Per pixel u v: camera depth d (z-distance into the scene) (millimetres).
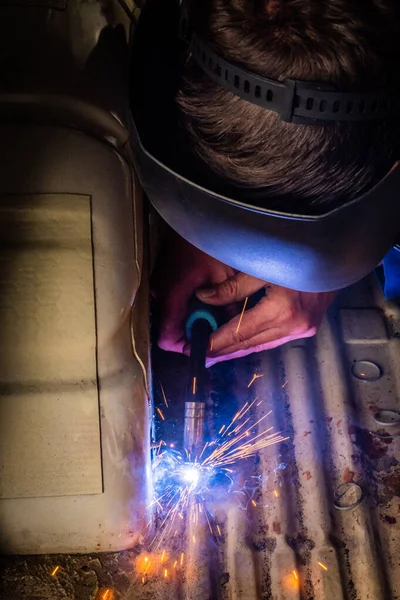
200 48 1052
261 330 1578
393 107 1030
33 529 1351
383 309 1840
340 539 1472
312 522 1490
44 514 1338
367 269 1289
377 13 968
